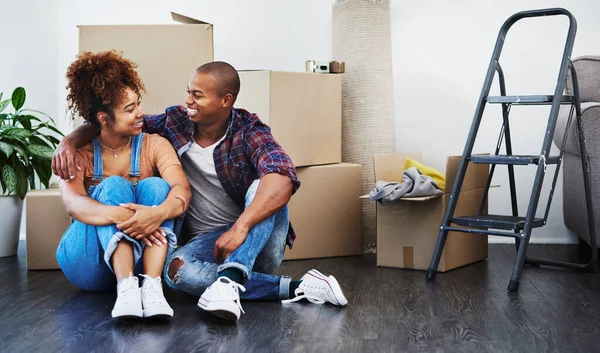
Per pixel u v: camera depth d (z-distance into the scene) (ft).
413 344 6.31
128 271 7.19
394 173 10.98
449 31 12.28
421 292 8.54
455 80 12.30
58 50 12.75
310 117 10.72
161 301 6.98
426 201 9.91
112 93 7.75
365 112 11.73
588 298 8.21
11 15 12.70
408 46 12.39
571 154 11.09
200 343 6.32
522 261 8.70
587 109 10.12
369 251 11.56
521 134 12.16
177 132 8.32
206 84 7.88
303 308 7.64
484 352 6.08
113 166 8.09
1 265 10.46
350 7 11.76
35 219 9.98
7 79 12.78
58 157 7.72
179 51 9.69
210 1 12.59
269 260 8.00
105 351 6.10
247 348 6.16
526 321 7.14
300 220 10.73
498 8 12.17
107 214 7.31
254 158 7.99
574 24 9.18
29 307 7.79
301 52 12.49
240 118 8.23
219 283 6.95
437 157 12.41
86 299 8.17
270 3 12.51
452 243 9.96
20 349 6.18
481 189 10.64
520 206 12.24
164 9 12.63
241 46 12.57
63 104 12.82
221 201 8.32
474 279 9.34
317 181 10.81
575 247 11.90
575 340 6.46
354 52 11.76
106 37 9.63
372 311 7.54
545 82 12.12
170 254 7.97
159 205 7.47
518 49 12.15
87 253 7.88
